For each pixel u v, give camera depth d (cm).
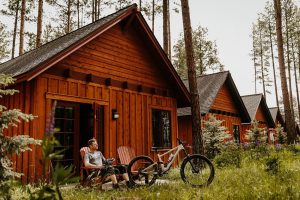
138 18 1249
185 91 1472
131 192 705
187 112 2078
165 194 634
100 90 1112
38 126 905
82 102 1038
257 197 550
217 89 2248
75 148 1070
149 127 1304
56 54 914
